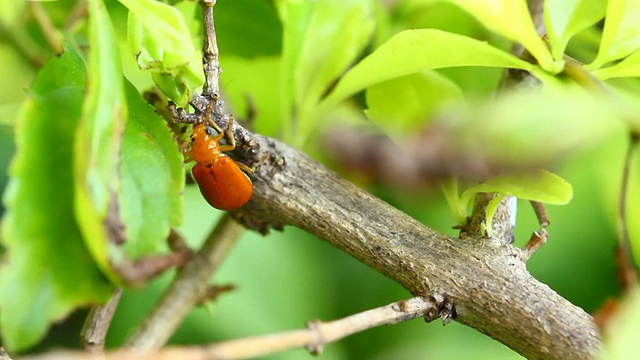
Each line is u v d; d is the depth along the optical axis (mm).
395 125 179
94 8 137
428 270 155
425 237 157
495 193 158
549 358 151
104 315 159
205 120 156
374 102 179
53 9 194
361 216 159
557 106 156
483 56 158
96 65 134
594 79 156
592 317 152
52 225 135
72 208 136
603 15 158
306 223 161
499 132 163
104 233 128
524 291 153
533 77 167
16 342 132
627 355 139
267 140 163
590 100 155
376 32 194
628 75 158
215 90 154
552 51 158
